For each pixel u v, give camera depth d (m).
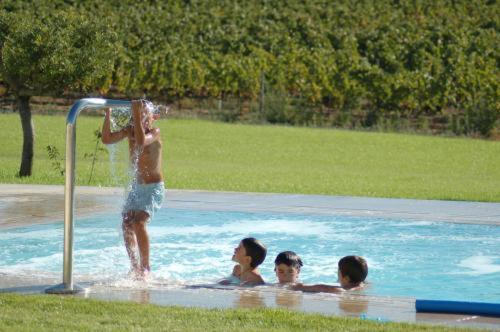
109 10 64.56
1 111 48.88
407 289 11.47
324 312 8.30
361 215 17.53
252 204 18.94
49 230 15.18
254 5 72.44
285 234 15.59
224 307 8.48
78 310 8.17
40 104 50.97
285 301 8.81
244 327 7.52
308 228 16.19
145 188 10.77
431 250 14.28
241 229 15.99
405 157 42.59
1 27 24.91
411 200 20.27
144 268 10.74
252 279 10.73
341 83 55.22
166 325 7.58
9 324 7.57
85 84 26.09
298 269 10.89
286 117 53.97
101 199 19.31
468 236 15.55
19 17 25.09
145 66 54.19
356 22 68.31
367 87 55.28
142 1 69.31
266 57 58.28
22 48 24.38
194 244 14.48
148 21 63.81
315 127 52.41
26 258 12.84
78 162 33.78
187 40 61.84
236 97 56.75
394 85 54.66
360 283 11.10
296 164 39.09
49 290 9.22
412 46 60.44
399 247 14.52
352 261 10.95
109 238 14.58
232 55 59.31
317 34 63.59
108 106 9.97
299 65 56.53
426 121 53.72
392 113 55.78
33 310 8.16
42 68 24.52
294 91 57.19
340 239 15.19
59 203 18.16
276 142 45.81
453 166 40.09
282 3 72.69
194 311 8.16
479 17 69.62
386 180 31.66
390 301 8.87
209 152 41.91
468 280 12.09
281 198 20.19
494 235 15.66
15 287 9.47
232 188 25.39
